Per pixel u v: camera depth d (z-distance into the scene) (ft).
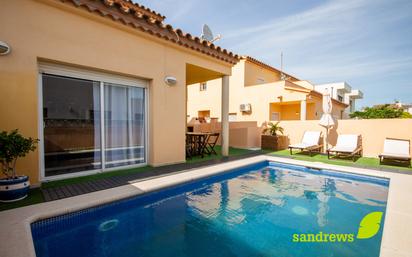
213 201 14.47
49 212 9.91
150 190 13.64
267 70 56.95
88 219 11.09
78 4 13.99
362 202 14.28
